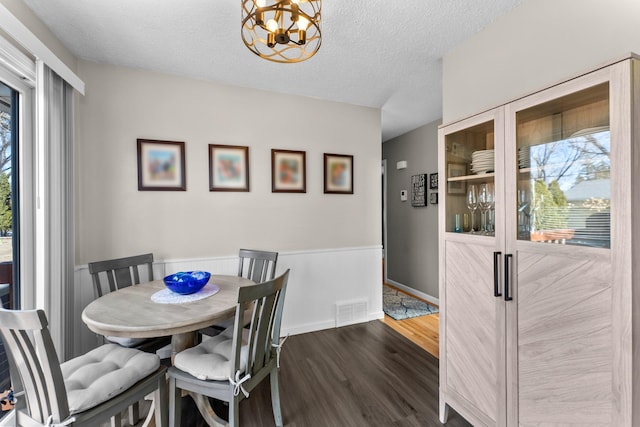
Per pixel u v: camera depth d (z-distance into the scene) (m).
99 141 2.23
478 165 1.51
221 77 2.51
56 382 1.04
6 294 1.59
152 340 1.82
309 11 1.65
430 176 3.81
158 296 1.71
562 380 1.08
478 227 1.56
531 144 1.23
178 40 1.96
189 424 1.64
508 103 1.27
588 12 1.34
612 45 1.26
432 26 1.83
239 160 2.65
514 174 1.25
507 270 1.28
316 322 2.96
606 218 0.98
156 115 2.39
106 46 2.02
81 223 2.17
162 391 1.41
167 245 2.43
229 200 2.63
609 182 0.96
